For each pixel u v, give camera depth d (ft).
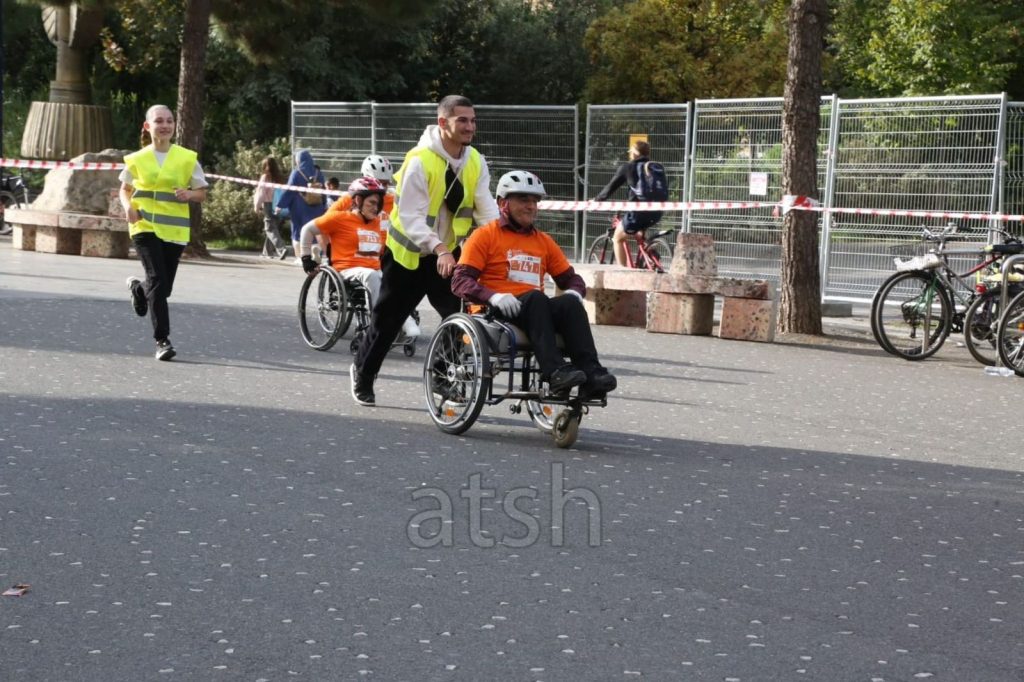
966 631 19.77
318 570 21.67
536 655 18.11
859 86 140.46
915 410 40.83
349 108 101.04
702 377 45.68
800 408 40.22
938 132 65.67
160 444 30.99
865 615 20.35
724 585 21.63
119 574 21.17
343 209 48.16
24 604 19.62
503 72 140.46
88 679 16.84
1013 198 64.39
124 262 83.10
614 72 129.80
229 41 99.45
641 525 25.27
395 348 49.01
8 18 136.15
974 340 53.31
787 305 59.72
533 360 35.29
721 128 78.02
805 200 59.00
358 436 32.76
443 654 18.03
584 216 88.69
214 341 48.83
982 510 27.84
